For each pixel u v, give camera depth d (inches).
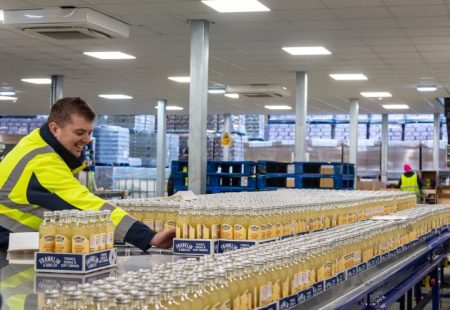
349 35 417.1
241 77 599.8
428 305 313.0
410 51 463.5
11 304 80.0
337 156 829.8
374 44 442.9
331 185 500.7
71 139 126.0
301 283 108.1
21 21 355.3
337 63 517.0
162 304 69.6
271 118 994.7
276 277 97.9
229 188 453.1
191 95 392.2
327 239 129.4
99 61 525.7
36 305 79.4
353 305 130.9
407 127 944.9
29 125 925.8
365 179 877.8
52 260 105.3
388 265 179.6
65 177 123.9
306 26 395.5
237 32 415.2
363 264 150.4
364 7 349.4
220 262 90.0
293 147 816.3
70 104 125.4
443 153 866.8
